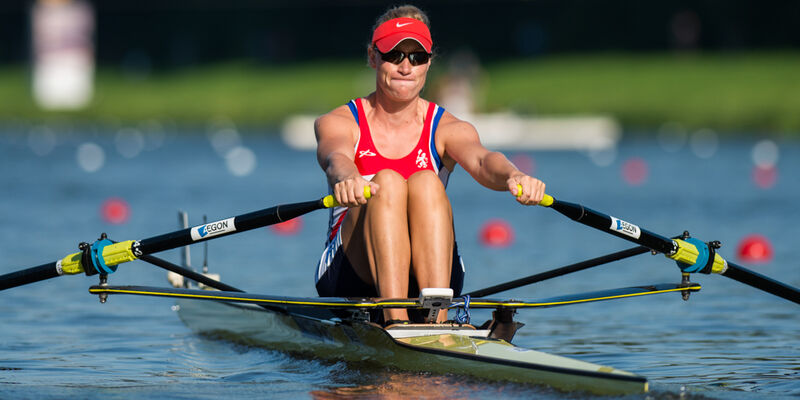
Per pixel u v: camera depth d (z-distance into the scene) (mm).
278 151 142750
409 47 21750
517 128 142250
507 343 19641
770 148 136000
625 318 29078
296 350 23703
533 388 18062
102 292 20422
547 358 18500
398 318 20969
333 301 19859
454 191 76125
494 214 59844
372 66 23281
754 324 27781
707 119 187875
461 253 43312
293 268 38938
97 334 26969
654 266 39438
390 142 22766
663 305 31172
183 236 20922
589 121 142375
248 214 20750
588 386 17375
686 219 54812
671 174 92125
